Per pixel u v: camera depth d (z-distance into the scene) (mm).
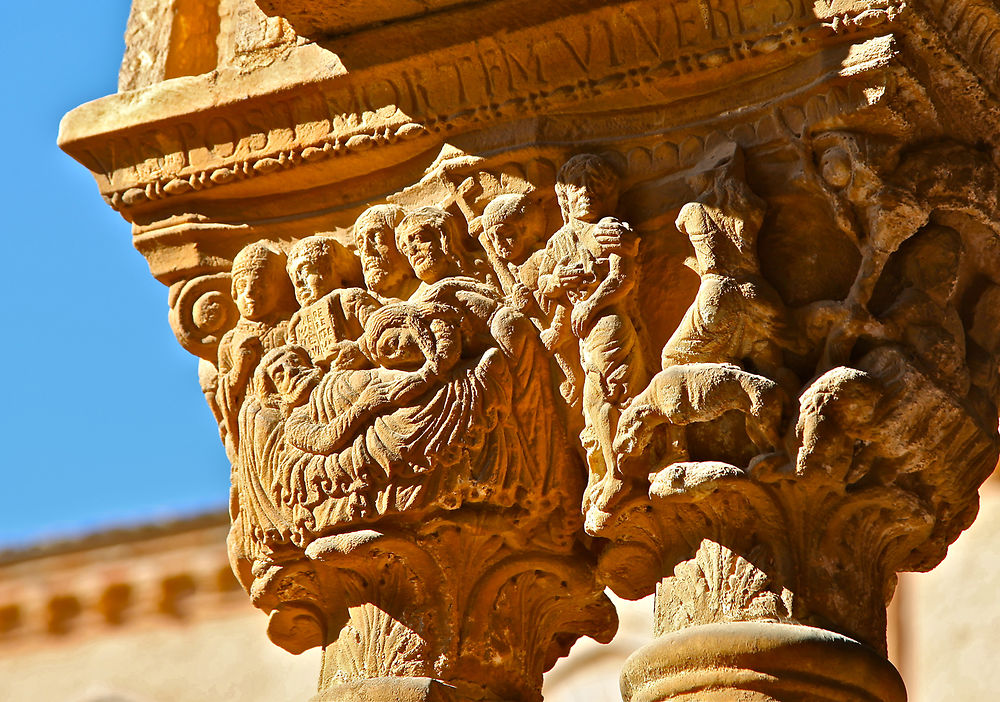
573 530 7773
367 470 7668
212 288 8469
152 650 18625
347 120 8148
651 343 7562
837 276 7387
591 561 7891
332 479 7707
